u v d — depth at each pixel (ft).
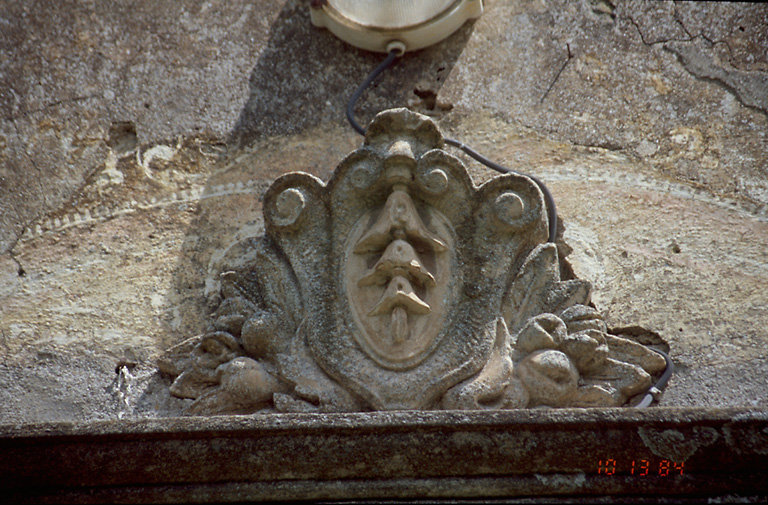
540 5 19.86
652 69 19.01
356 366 14.49
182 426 13.25
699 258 16.70
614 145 18.21
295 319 15.20
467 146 18.10
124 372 15.99
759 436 12.98
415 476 13.17
